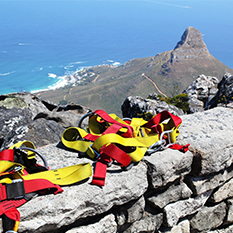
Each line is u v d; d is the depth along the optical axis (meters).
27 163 2.64
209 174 3.29
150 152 2.93
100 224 2.48
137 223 2.90
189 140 3.29
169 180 2.90
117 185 2.47
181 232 3.39
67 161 2.95
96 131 3.43
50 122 4.71
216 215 3.69
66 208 2.20
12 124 6.11
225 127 3.71
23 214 2.07
